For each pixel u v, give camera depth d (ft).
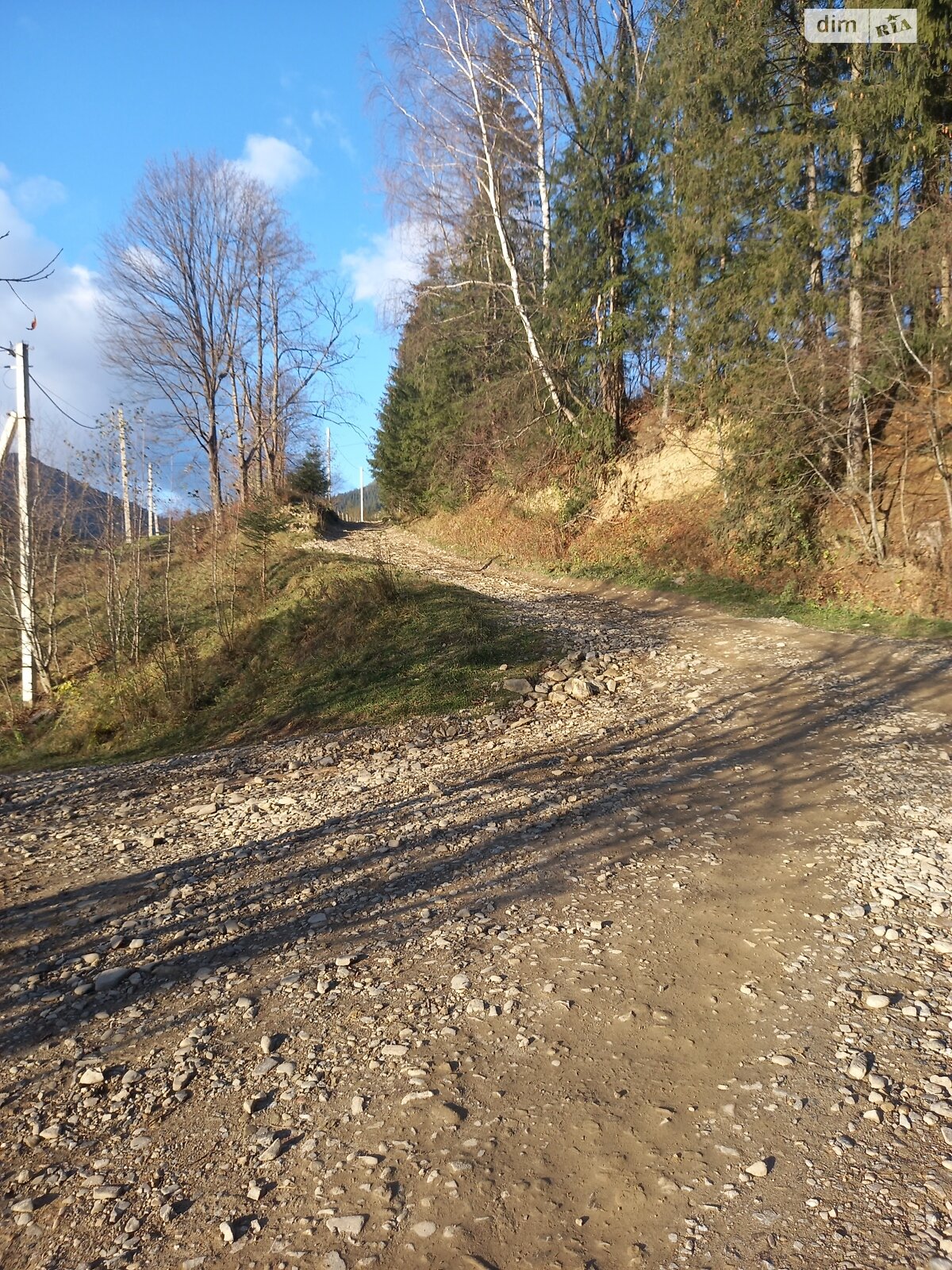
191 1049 11.89
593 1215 8.18
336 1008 12.61
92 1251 8.25
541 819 20.21
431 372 93.30
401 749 29.86
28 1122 10.52
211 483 107.65
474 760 26.81
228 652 50.98
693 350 59.16
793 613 47.42
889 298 44.75
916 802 19.48
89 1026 12.91
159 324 103.91
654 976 12.67
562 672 36.81
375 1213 8.42
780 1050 10.62
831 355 48.93
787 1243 7.64
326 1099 10.42
